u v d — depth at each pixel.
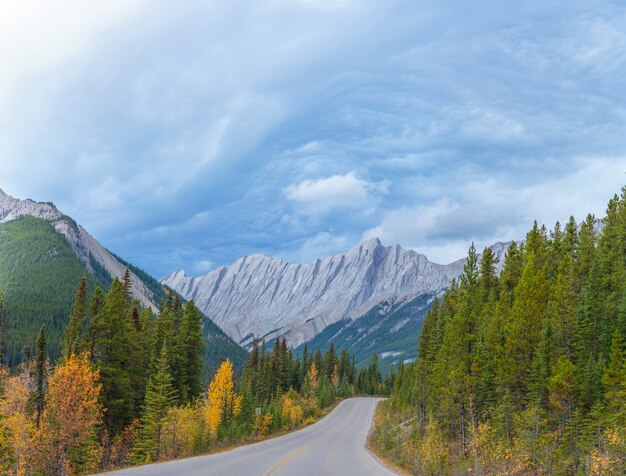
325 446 46.53
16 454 34.25
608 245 77.38
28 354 80.44
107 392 48.66
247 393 74.50
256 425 68.38
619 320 52.38
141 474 18.98
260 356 130.25
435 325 86.00
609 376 43.03
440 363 60.50
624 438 25.27
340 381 180.38
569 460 35.66
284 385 140.50
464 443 44.03
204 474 19.62
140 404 56.16
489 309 67.81
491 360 53.50
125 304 54.97
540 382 46.88
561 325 53.53
